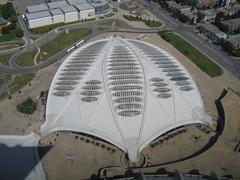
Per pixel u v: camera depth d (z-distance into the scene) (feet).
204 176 302.25
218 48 600.80
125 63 421.18
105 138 365.20
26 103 448.24
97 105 383.86
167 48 602.85
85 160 360.89
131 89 389.39
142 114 374.63
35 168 351.67
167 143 382.83
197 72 528.63
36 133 401.29
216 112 433.89
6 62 557.33
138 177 298.76
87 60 442.50
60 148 377.09
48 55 578.66
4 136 397.80
